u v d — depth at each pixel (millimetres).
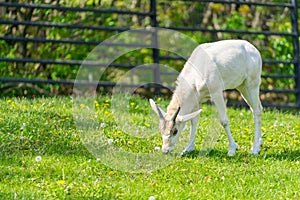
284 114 14758
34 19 18812
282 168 9891
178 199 8336
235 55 10641
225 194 8617
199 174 9430
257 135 10875
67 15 18891
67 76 18875
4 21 15617
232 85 10773
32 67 18844
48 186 8508
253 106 11016
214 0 16891
